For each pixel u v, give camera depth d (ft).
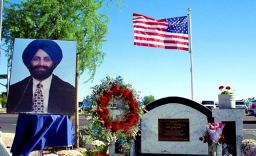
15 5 61.67
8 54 62.69
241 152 40.65
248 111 144.36
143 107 40.81
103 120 38.11
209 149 41.70
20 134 30.19
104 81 39.50
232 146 41.29
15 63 30.22
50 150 43.14
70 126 32.27
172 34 55.52
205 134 40.32
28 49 30.48
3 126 86.89
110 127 38.22
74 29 61.98
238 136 41.29
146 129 43.80
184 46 55.47
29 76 30.14
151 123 43.73
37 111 29.73
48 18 61.46
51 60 30.55
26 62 30.32
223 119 41.81
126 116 39.11
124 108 39.24
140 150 43.83
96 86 39.34
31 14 60.90
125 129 38.83
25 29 61.72
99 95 38.70
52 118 30.48
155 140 43.55
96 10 65.10
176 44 55.26
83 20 63.05
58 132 31.42
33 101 29.86
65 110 30.01
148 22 54.95
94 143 43.27
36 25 62.08
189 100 42.86
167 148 43.27
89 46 64.34
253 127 95.25
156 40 54.65
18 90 29.89
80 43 63.26
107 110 38.37
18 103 29.66
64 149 43.01
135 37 54.03
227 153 41.22
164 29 55.42
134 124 39.73
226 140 41.47
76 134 46.26
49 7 60.39
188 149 42.75
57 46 30.81
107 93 38.81
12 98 29.71
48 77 30.30
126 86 39.52
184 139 42.93
